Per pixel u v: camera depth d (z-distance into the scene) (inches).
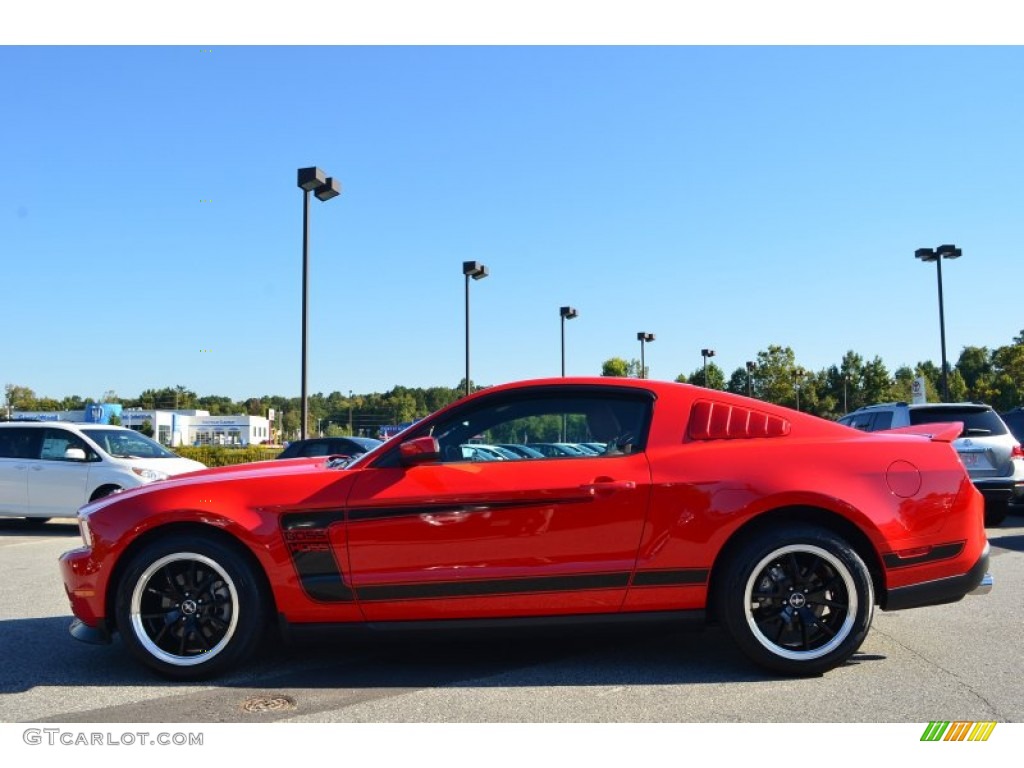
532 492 153.9
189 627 157.5
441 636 155.8
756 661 153.4
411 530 154.7
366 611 155.2
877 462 157.8
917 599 156.6
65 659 174.9
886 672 157.1
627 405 165.2
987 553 162.9
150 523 157.0
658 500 154.3
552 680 155.3
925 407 407.5
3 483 422.0
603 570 153.8
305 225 610.5
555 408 165.9
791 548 152.2
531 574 153.3
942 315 957.8
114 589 160.7
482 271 966.4
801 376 2058.3
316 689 151.7
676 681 153.5
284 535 155.6
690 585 154.1
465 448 164.2
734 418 163.0
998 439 394.9
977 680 151.5
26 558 332.5
